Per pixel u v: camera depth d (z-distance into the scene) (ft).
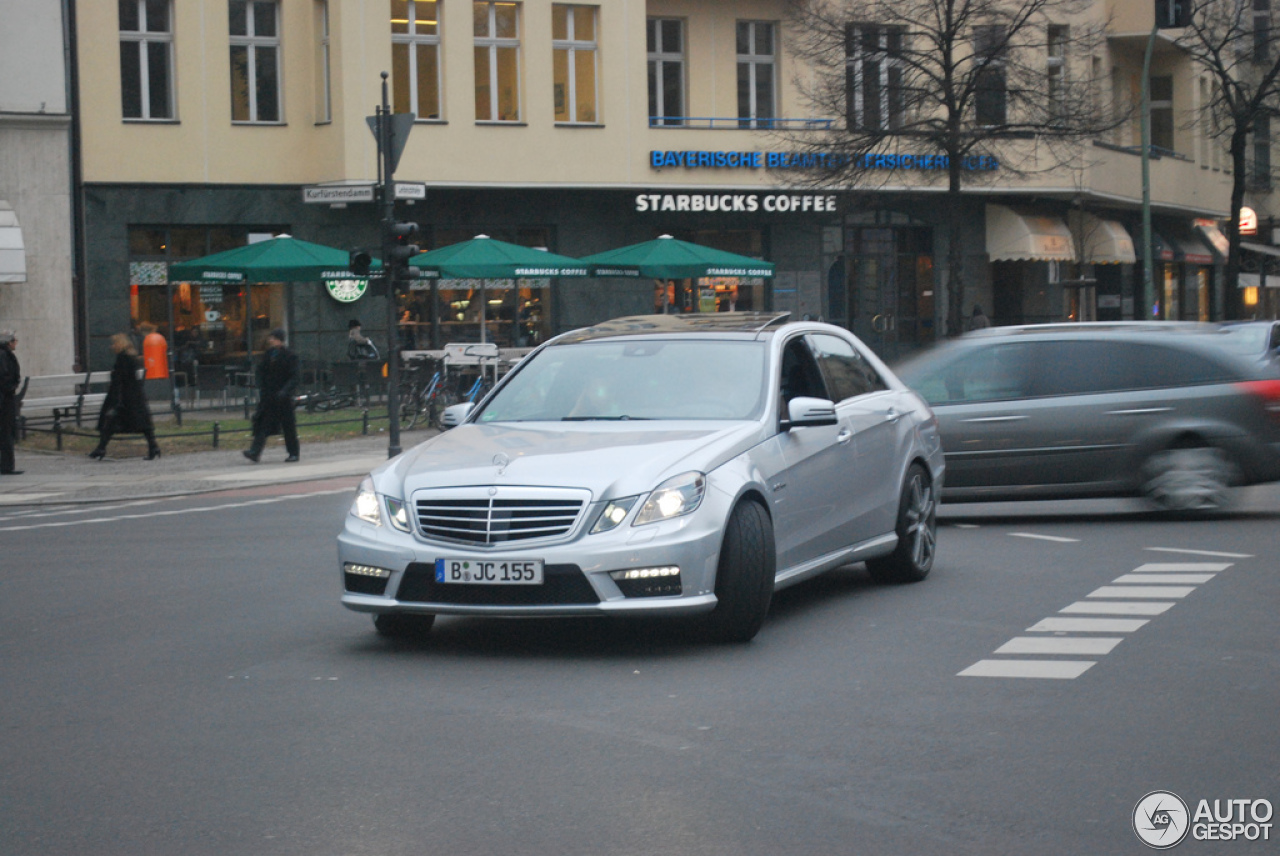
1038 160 143.43
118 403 85.15
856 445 35.65
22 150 115.65
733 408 32.63
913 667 28.04
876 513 36.60
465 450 30.91
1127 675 27.04
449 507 29.04
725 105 137.28
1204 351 51.70
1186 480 51.01
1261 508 54.70
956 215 119.75
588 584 28.07
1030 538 47.67
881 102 124.57
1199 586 37.06
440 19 123.34
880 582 38.99
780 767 21.31
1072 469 51.80
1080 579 38.73
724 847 17.87
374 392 119.96
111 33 118.93
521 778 20.98
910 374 53.83
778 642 30.71
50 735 24.07
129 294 120.16
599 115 128.88
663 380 33.68
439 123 123.03
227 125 122.31
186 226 122.01
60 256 117.08
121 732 24.17
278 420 83.35
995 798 19.71
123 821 19.33
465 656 29.89
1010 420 52.19
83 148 118.32
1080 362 52.37
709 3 136.26
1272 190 210.79
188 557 47.52
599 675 27.76
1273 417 51.01
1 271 111.55
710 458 29.68
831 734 23.12
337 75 120.98
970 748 22.20
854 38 120.78
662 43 136.15
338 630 33.27
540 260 108.47
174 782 21.12
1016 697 25.44
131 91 120.47
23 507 67.62
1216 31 167.53
